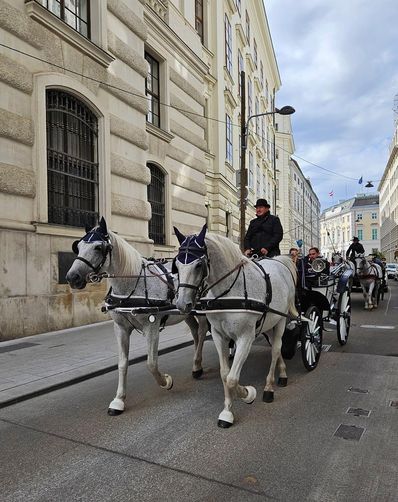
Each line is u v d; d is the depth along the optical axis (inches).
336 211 3966.5
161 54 601.0
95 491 127.4
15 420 186.1
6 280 337.1
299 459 145.1
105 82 454.0
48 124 395.9
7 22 346.0
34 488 129.7
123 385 195.2
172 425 177.0
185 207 661.9
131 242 485.4
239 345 177.3
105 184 450.0
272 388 205.8
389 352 307.1
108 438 165.0
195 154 698.2
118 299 195.0
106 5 460.4
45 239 372.5
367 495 122.7
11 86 348.8
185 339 354.3
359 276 557.0
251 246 261.9
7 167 341.7
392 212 2888.8
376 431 167.9
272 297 197.2
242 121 655.8
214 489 127.3
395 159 2721.5
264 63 1594.5
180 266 159.5
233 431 169.3
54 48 391.2
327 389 221.8
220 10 861.2
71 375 245.6
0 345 322.3
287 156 2130.9
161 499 122.6
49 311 376.5
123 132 482.9
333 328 406.6
